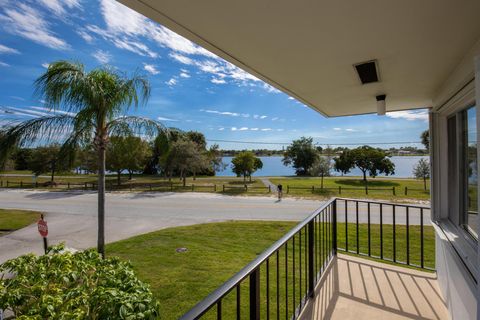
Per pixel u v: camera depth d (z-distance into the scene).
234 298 3.69
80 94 5.10
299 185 23.69
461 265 1.86
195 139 39.59
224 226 8.73
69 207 13.92
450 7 1.28
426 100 3.37
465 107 2.29
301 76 2.39
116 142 5.97
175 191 20.20
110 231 9.02
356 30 1.54
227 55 1.94
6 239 8.40
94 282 2.18
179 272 4.83
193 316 0.78
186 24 1.51
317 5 1.29
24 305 2.01
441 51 1.81
